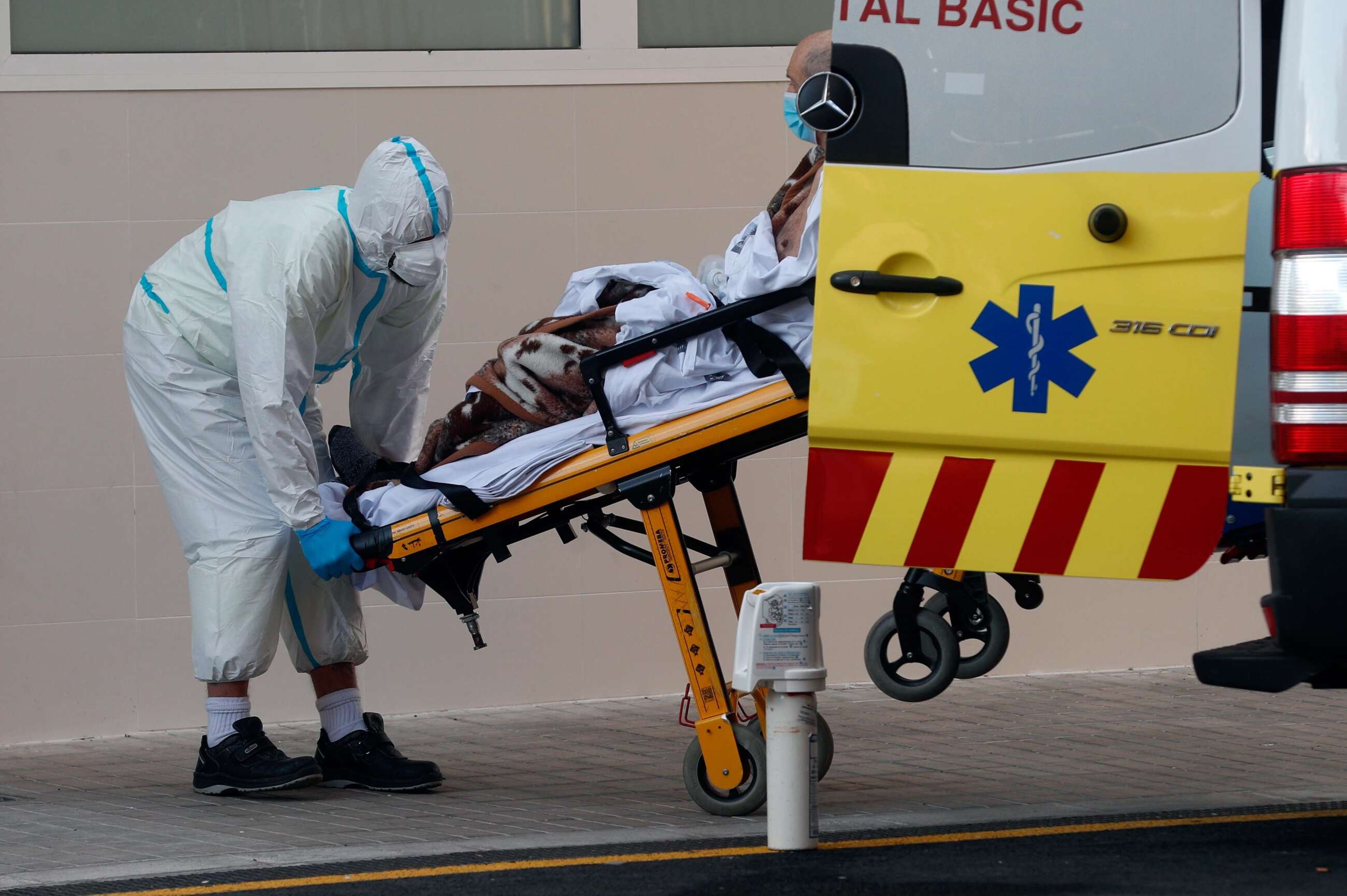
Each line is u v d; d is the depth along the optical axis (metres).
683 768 15.46
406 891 11.27
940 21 11.23
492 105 20.02
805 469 20.58
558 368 13.88
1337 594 10.02
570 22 20.30
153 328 15.11
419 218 14.48
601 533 13.98
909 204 11.21
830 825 13.23
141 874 12.03
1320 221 10.21
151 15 19.48
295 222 14.55
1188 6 11.14
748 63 20.47
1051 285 11.14
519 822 13.76
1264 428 11.48
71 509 19.11
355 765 15.48
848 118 11.23
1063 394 11.16
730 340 13.31
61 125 19.14
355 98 19.75
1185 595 21.47
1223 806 13.83
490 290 20.02
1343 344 10.13
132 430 19.23
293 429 14.29
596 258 20.22
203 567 15.02
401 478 14.24
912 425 11.24
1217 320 11.05
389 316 15.59
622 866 11.89
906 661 15.85
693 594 13.41
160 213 19.33
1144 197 11.09
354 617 15.70
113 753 18.17
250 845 13.04
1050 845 12.32
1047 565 11.25
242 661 14.99
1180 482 11.10
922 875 11.39
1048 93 11.16
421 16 20.02
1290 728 17.73
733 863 11.89
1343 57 10.25
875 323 11.25
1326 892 10.73
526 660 20.06
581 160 20.19
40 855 12.84
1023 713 18.88
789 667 12.13
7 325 19.05
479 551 14.60
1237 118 11.12
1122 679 20.94
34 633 19.03
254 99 19.55
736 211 20.50
